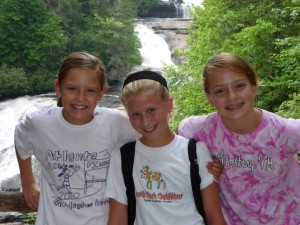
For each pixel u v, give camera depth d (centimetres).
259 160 248
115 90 2753
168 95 244
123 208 249
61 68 254
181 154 243
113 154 254
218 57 244
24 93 2758
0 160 1602
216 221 239
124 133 270
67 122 262
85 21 3328
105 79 264
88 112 254
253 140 246
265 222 252
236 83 236
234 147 250
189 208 240
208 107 1145
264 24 1035
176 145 245
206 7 1603
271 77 1091
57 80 261
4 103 2458
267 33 1075
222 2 1426
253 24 1309
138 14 4106
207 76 244
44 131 265
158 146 245
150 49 3344
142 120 236
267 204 252
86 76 248
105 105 2247
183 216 238
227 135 251
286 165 250
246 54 1105
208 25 1427
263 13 1280
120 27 3142
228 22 1353
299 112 850
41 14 2984
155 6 4150
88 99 251
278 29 1064
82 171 262
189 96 1270
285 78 1005
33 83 2777
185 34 3575
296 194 255
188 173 239
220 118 256
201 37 1409
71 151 262
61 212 261
